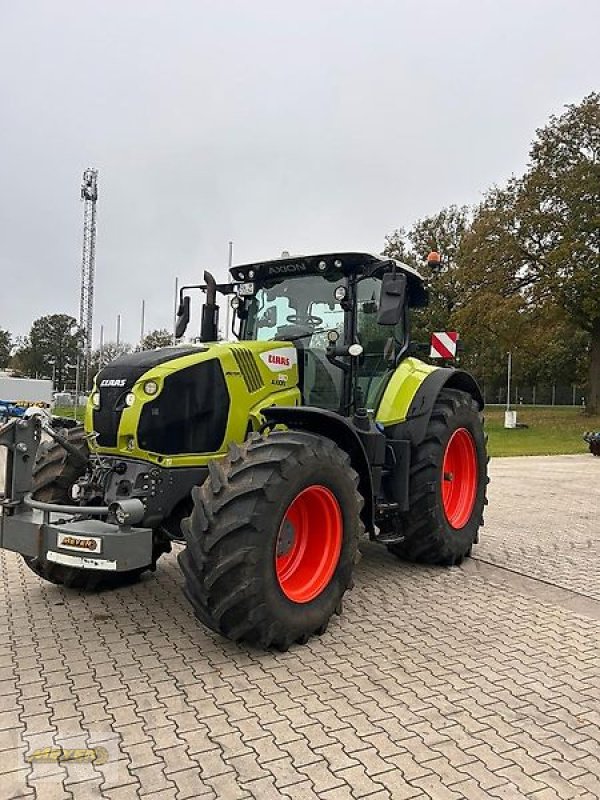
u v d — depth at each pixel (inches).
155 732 118.5
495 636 170.6
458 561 240.2
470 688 139.7
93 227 2020.2
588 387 1357.0
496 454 751.7
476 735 120.6
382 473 212.7
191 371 172.1
